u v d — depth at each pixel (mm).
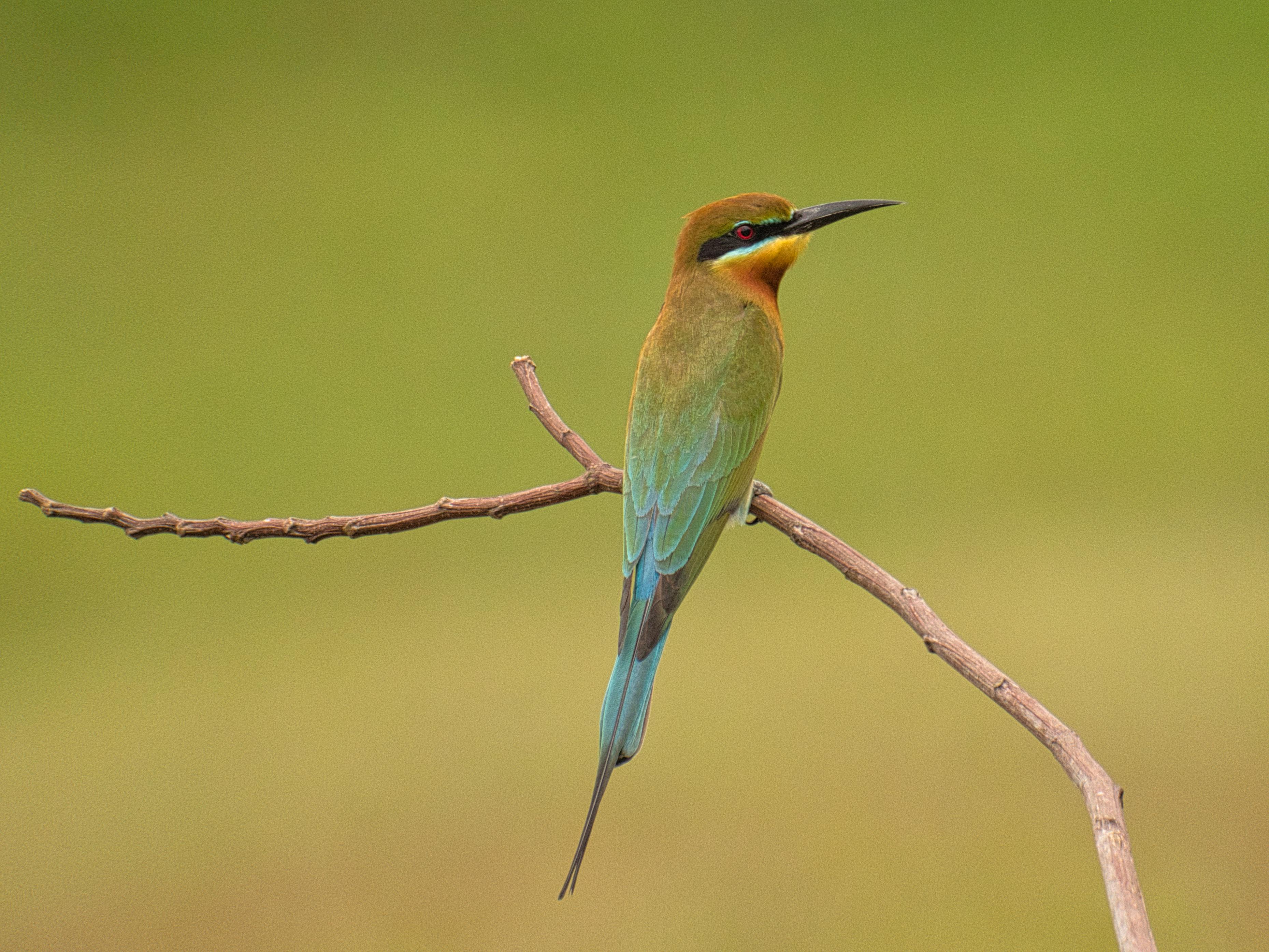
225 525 4812
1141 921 2904
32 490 4750
